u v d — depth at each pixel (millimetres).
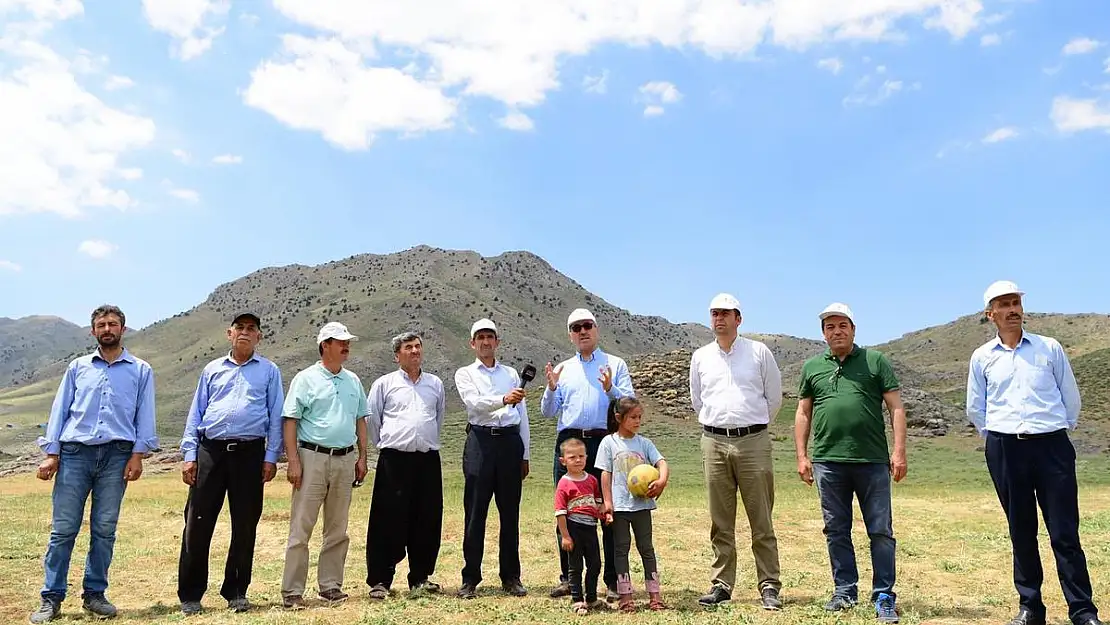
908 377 55594
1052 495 6027
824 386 6898
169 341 165750
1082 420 36500
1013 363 6246
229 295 188250
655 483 6801
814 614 6453
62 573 7082
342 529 7578
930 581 8547
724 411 7125
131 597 8062
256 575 9328
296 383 7523
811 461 7074
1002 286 6301
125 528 12664
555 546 10852
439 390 8070
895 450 6656
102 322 7297
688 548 10812
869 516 6648
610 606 6941
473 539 7520
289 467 7418
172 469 26391
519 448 7707
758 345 7301
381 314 144875
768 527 7109
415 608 6832
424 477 7840
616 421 7133
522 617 6473
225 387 7285
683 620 6305
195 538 7082
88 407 7184
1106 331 81688
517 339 145250
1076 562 5945
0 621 6945
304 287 179250
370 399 7883
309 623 6293
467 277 182750
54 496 7137
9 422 117875
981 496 17734
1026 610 6105
